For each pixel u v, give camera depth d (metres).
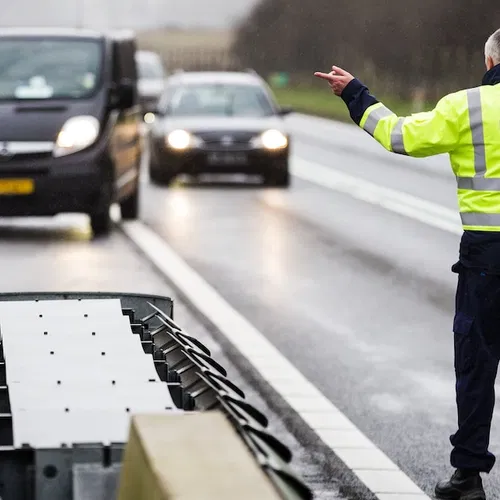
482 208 15.52
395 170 67.19
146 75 101.12
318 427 19.00
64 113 40.00
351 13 141.75
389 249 39.00
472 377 15.72
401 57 128.25
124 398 9.11
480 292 15.59
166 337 12.19
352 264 35.75
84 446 8.14
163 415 7.77
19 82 40.91
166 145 56.91
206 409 9.55
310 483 16.39
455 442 15.85
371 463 17.28
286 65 167.25
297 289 31.42
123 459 7.77
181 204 50.19
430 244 40.34
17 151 39.28
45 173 39.38
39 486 8.09
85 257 35.47
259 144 56.72
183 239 39.91
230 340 25.14
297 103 134.62
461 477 15.83
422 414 19.95
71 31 42.69
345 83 15.80
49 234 40.53
